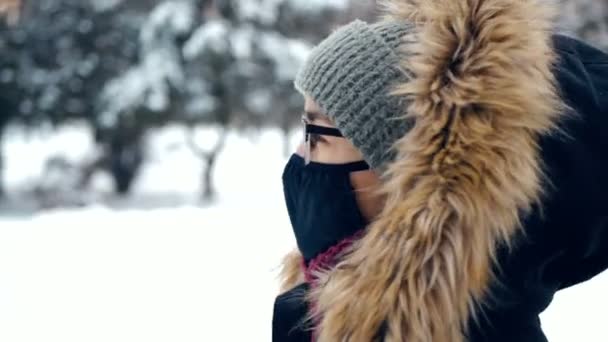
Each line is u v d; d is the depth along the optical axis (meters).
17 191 25.23
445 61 1.68
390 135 1.77
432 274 1.62
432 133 1.66
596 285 6.36
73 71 24.27
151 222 11.02
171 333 5.92
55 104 24.31
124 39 24.12
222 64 23.14
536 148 1.69
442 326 1.63
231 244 9.49
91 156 24.92
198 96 23.33
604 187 1.74
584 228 1.73
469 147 1.63
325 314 1.73
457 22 1.68
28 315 6.43
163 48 23.42
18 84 24.38
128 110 23.23
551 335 5.33
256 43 23.47
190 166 29.05
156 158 26.02
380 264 1.67
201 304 6.67
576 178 1.72
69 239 9.84
